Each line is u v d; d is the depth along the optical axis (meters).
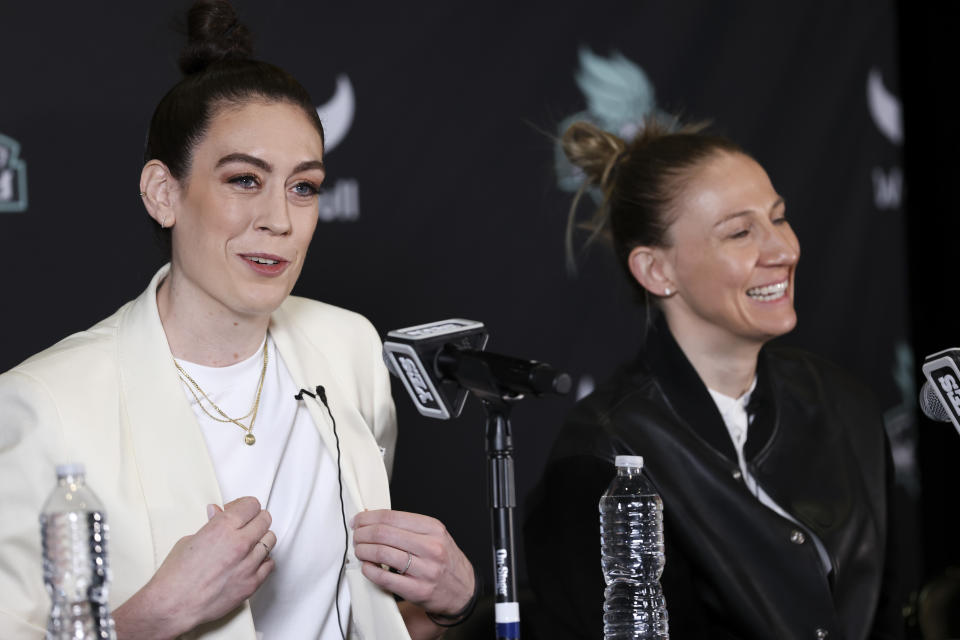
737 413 9.05
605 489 8.45
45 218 11.05
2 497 6.32
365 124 12.48
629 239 9.25
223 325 7.01
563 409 13.28
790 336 14.59
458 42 12.95
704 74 14.20
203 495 6.65
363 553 6.88
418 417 12.48
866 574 8.81
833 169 14.88
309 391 7.32
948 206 15.41
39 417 6.38
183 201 6.86
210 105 6.82
